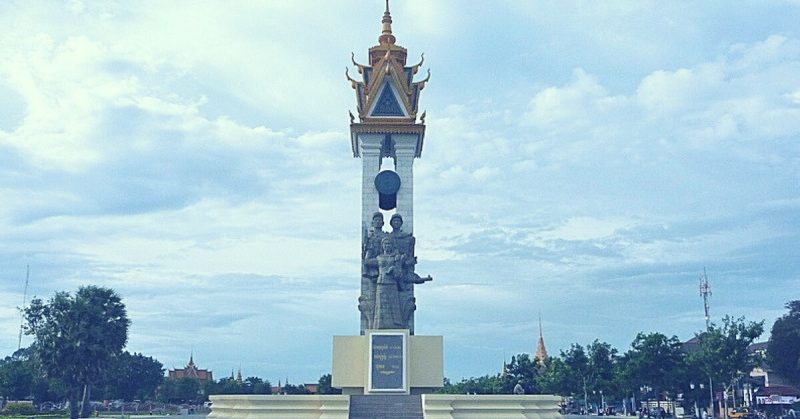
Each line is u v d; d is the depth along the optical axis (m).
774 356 80.56
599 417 98.25
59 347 73.12
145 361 135.75
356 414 39.31
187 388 144.62
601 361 102.00
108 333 75.25
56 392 95.06
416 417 39.00
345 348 46.41
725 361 82.19
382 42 54.28
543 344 172.25
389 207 53.97
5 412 91.50
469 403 38.62
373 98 51.62
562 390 104.38
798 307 81.56
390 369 44.88
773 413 90.19
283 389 147.38
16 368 104.25
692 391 91.75
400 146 51.69
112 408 127.50
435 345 46.31
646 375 88.75
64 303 75.06
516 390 52.88
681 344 90.44
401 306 47.81
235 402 40.19
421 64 53.56
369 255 48.69
